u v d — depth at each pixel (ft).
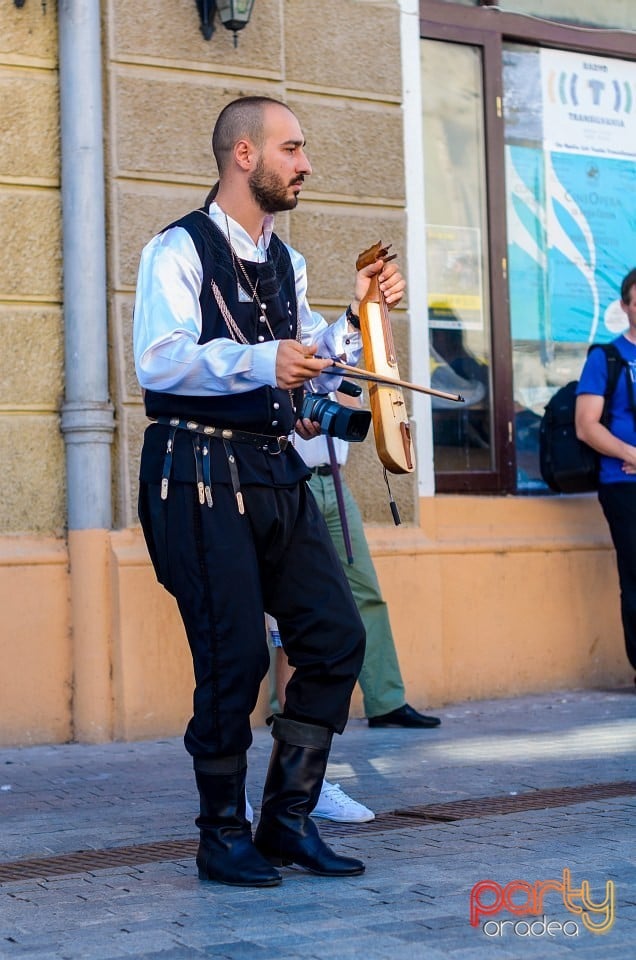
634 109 28.76
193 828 14.88
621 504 24.36
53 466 21.12
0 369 20.79
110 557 20.95
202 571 11.86
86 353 20.97
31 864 13.28
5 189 20.88
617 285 28.63
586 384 24.79
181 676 21.43
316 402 13.08
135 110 21.59
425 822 14.74
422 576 23.88
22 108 21.01
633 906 11.02
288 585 12.32
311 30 23.40
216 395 11.81
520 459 27.02
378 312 12.80
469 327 26.55
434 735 20.99
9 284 20.86
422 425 24.36
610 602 26.37
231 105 12.51
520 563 25.29
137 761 19.36
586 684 25.99
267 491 12.02
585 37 28.04
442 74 26.53
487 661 24.80
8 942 10.41
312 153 23.34
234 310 12.07
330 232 23.44
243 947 10.05
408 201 24.39
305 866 12.25
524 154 27.50
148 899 11.59
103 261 21.15
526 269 27.43
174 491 11.94
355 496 23.49
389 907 11.10
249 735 12.12
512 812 15.08
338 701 12.46
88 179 21.01
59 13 21.15
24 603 20.72
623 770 17.74
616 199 28.66
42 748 20.63
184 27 22.04
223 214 12.34
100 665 20.94
